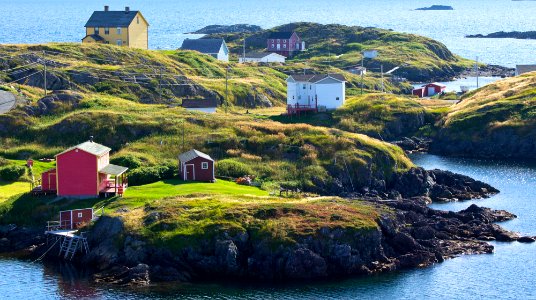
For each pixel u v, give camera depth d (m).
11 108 194.50
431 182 176.88
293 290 118.94
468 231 143.25
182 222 127.88
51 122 189.50
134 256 123.81
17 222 138.88
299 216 130.25
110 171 143.88
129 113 193.12
